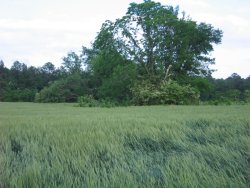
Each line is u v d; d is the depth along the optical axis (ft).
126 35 132.26
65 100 159.63
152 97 107.34
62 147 21.84
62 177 15.99
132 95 112.98
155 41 134.10
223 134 27.20
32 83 249.14
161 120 36.32
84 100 101.14
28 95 194.49
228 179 15.60
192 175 15.79
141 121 35.24
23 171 16.87
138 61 133.59
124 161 18.79
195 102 108.06
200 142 25.04
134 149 22.75
